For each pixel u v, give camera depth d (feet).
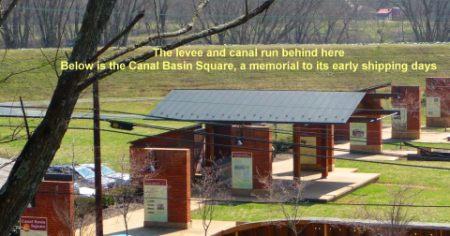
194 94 129.08
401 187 120.26
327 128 129.70
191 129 122.01
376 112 146.72
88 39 17.99
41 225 88.17
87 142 155.53
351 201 113.09
